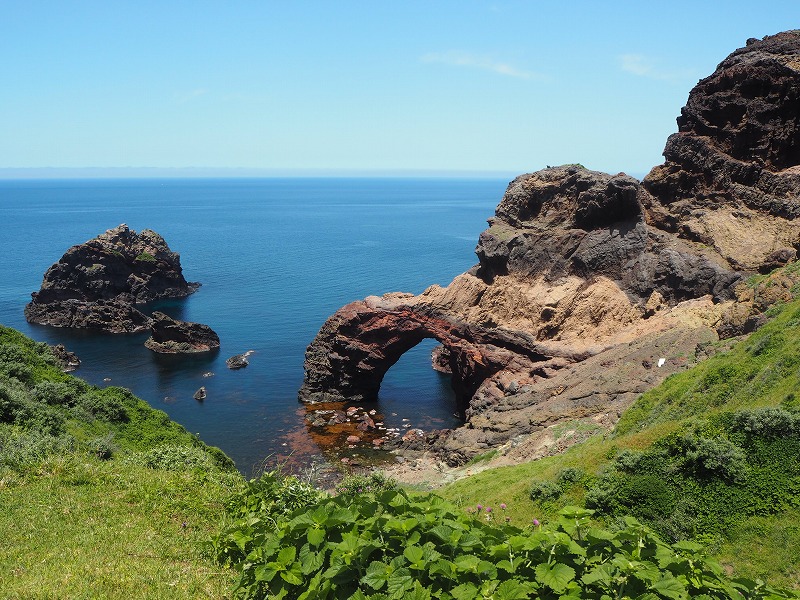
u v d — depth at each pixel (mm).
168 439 41000
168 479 24719
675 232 82750
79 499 21750
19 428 29984
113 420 40844
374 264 193875
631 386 61031
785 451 26656
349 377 90875
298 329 121688
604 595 11125
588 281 83562
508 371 80062
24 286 158750
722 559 23609
